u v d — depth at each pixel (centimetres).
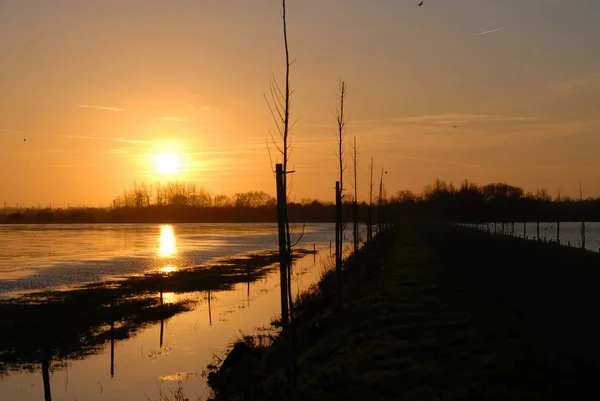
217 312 3769
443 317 1903
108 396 2086
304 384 1564
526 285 2570
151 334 3147
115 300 4244
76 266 6856
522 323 1719
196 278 5638
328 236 13988
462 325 1759
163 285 5128
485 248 5112
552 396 1135
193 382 2219
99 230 18688
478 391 1212
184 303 4147
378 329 1892
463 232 8719
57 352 2786
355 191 4084
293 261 7212
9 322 3375
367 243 6056
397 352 1590
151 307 3978
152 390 2145
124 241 12194
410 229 9756
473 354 1466
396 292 2542
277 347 2162
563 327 1662
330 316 2370
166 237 13900
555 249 4956
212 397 1944
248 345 2352
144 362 2564
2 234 15538
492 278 2850
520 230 13238
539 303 2072
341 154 2633
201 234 15550
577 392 1142
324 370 1644
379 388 1361
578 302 2075
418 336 1725
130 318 3600
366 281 3391
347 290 3145
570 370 1265
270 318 3469
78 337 3095
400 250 5206
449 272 3189
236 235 14900
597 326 1670
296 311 2884
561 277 2845
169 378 2295
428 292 2469
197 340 2961
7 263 7225
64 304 4012
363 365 1541
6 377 2378
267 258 7950
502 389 1196
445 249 5047
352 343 1812
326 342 1956
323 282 3756
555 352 1391
